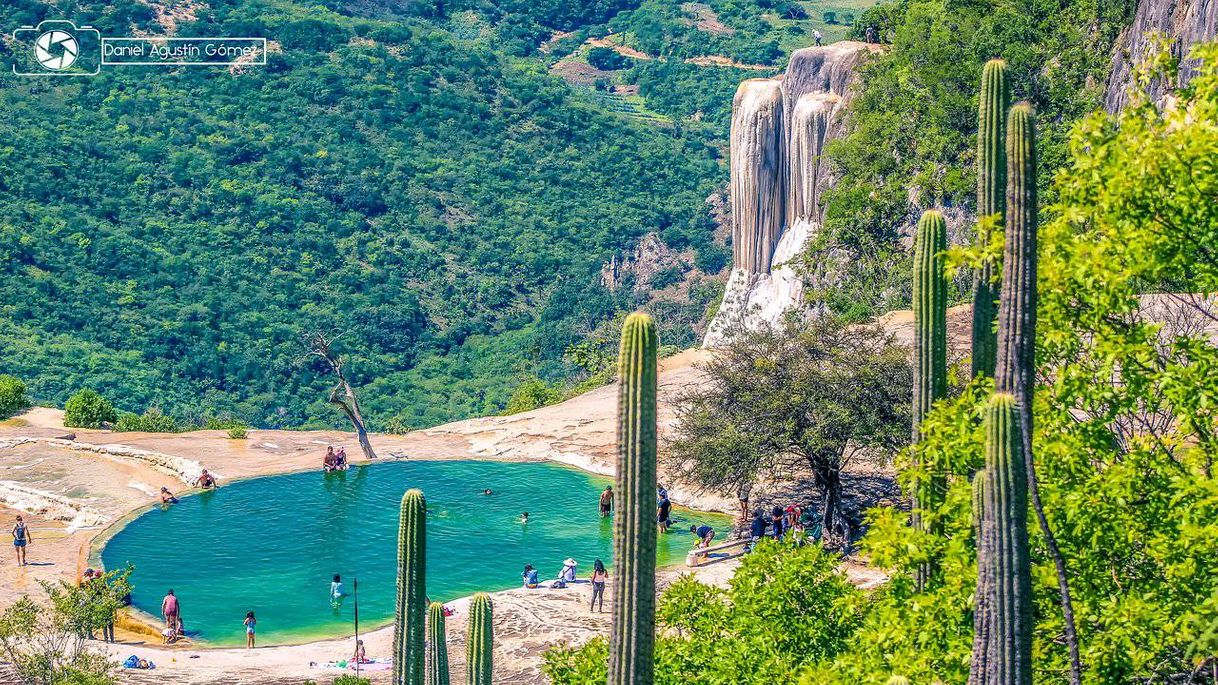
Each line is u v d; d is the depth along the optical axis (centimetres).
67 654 3294
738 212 8625
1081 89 6844
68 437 6244
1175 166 1569
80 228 14525
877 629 1675
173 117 17775
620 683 1315
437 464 5722
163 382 12506
